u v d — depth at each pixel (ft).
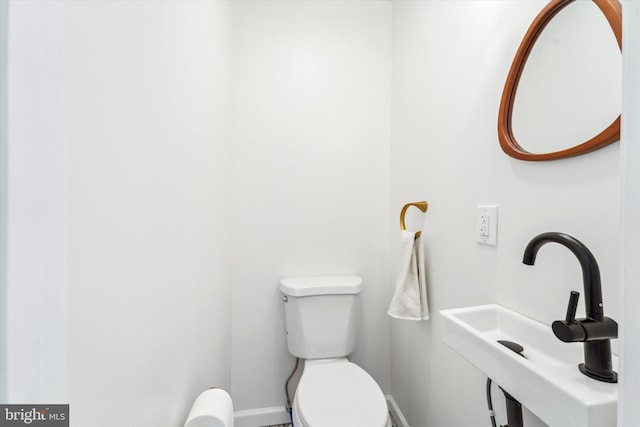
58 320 0.97
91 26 1.31
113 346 1.51
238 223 5.01
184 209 2.59
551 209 2.20
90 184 1.31
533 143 2.36
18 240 0.83
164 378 2.17
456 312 2.59
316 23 5.23
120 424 1.57
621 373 1.02
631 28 1.00
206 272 3.32
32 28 0.87
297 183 5.20
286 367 5.17
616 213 1.77
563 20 2.13
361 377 3.86
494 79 2.82
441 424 3.68
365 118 5.41
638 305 0.97
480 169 3.00
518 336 2.43
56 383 0.97
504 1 2.70
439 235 3.75
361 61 5.38
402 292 3.95
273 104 5.11
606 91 1.83
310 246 5.26
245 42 4.99
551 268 2.20
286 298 4.84
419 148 4.31
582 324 1.63
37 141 0.89
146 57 1.87
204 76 3.19
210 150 3.47
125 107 1.62
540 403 1.61
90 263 1.31
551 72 2.22
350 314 4.81
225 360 4.44
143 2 1.82
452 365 3.45
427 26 4.08
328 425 2.96
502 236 2.69
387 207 5.50
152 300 1.97
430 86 4.00
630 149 1.00
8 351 0.80
